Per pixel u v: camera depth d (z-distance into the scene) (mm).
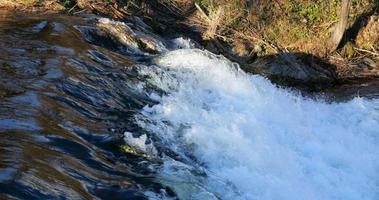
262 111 9422
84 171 5590
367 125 9844
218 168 6930
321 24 16203
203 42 15328
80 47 10062
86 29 11453
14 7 13227
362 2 16750
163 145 7090
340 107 10812
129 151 6625
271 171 7184
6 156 5109
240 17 16516
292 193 6730
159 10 16531
